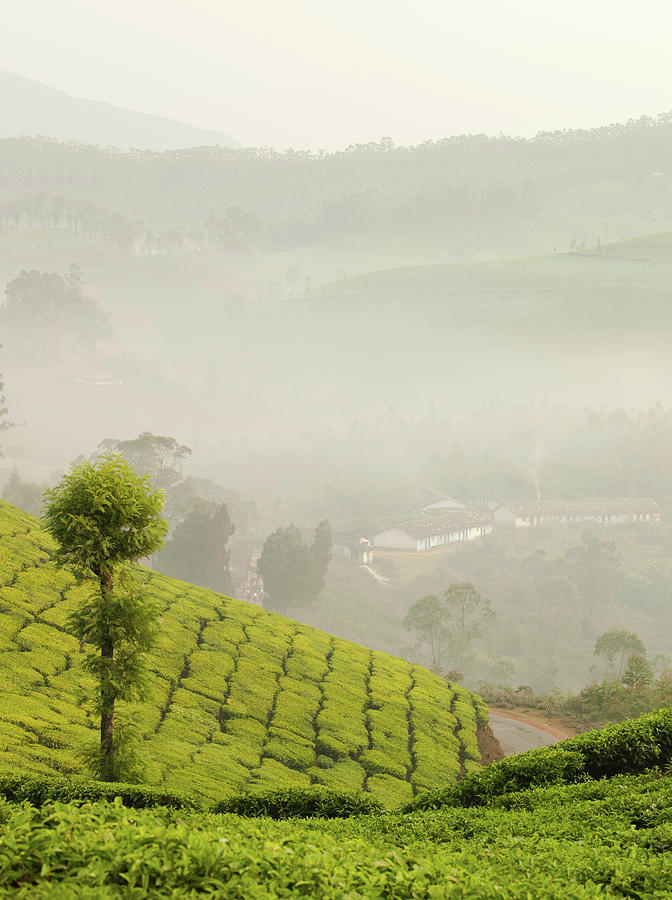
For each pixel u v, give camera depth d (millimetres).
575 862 13297
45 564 54688
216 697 45469
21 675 40812
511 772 24234
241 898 8453
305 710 46469
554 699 66125
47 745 34688
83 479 26609
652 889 12109
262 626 58250
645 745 24953
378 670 55969
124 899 8219
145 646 27750
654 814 17750
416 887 9766
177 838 9391
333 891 8930
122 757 27828
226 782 35438
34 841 8883
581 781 24297
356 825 19109
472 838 17500
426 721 48812
